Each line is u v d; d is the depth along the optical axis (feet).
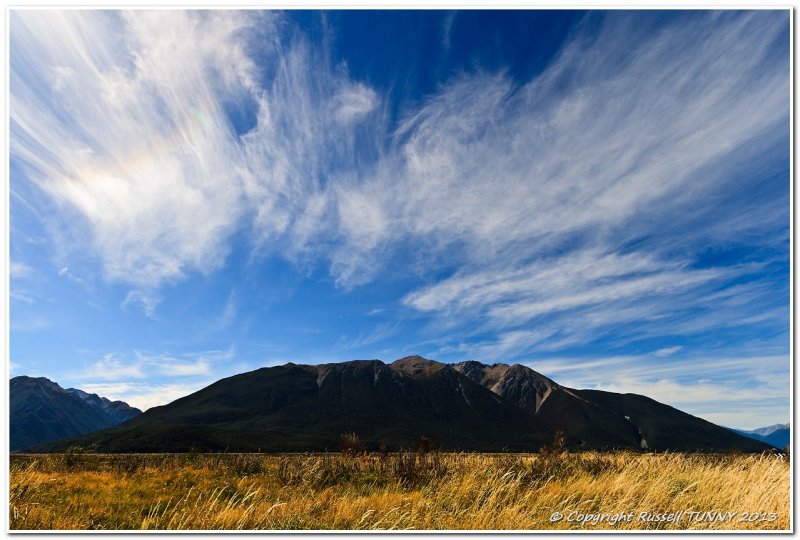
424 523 33.40
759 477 41.39
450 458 59.11
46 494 46.03
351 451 66.33
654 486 39.24
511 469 49.49
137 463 79.97
